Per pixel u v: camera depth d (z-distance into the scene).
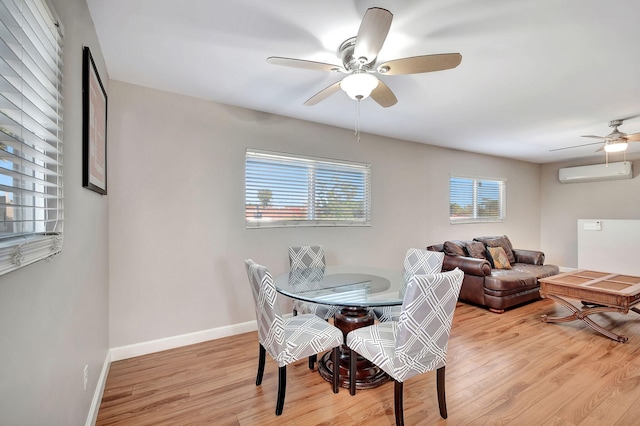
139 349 2.57
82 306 1.49
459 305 4.09
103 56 2.10
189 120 2.81
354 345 1.91
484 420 1.76
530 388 2.09
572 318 3.26
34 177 0.89
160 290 2.67
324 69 1.82
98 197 1.97
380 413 1.82
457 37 1.82
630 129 3.86
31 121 0.87
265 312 1.82
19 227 0.88
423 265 2.83
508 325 3.33
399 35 1.79
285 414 1.81
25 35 0.79
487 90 2.63
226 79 2.46
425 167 4.68
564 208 6.22
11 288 0.77
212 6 1.59
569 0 1.51
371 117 3.40
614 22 1.68
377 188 4.14
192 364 2.41
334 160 3.74
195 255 2.84
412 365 1.62
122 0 1.54
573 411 1.84
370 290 2.19
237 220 3.07
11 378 0.77
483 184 5.56
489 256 4.64
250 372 2.29
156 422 1.72
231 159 3.03
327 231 3.68
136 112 2.57
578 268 5.66
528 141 4.50
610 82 2.46
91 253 1.72
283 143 3.36
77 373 1.39
